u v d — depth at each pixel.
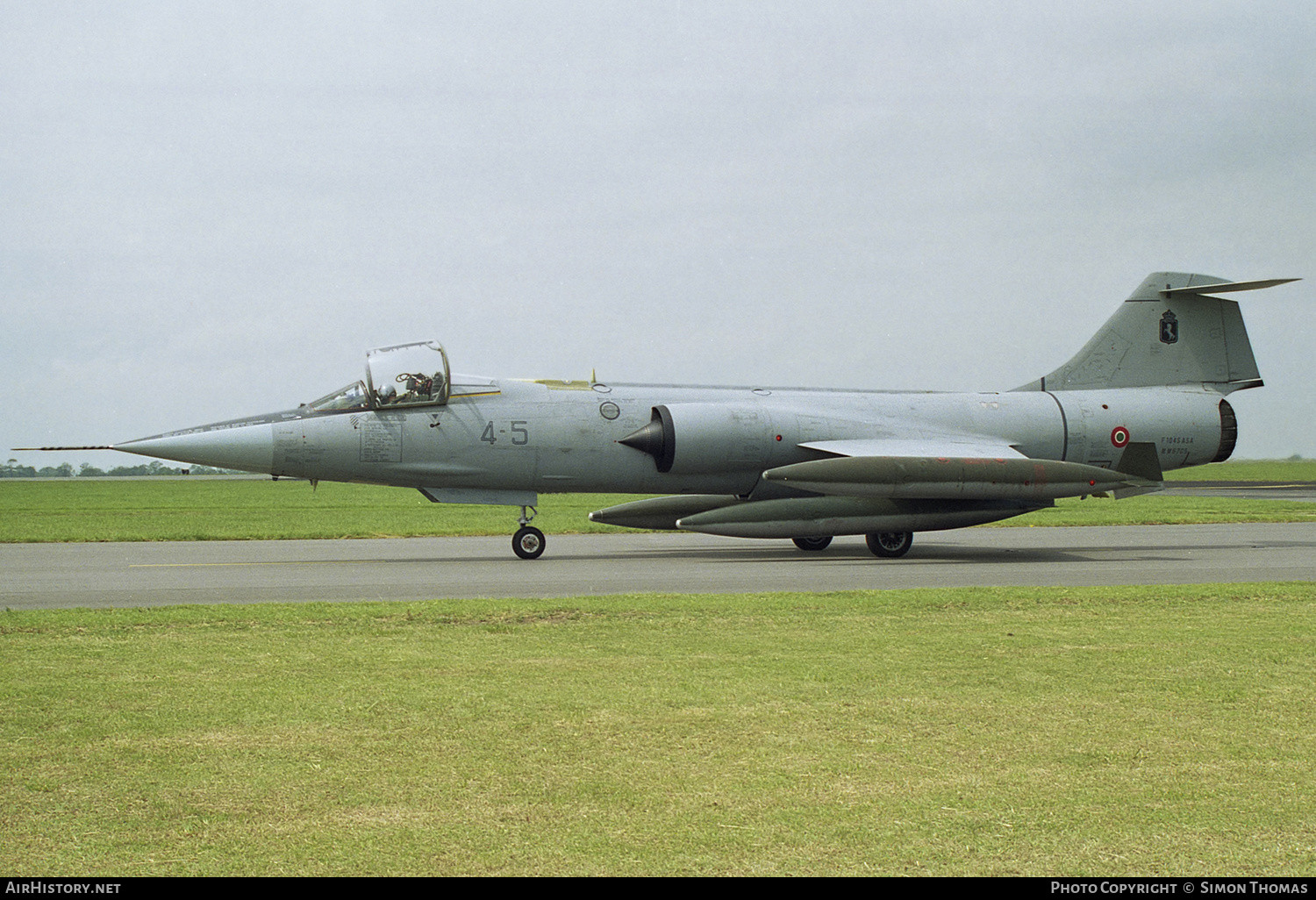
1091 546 21.09
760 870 4.14
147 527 27.22
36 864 4.21
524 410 19.12
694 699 6.82
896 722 6.26
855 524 18.30
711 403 20.20
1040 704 6.67
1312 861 4.23
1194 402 22.38
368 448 18.41
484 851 4.34
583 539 23.73
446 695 6.95
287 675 7.56
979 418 21.16
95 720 6.30
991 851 4.34
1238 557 18.39
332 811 4.79
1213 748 5.73
